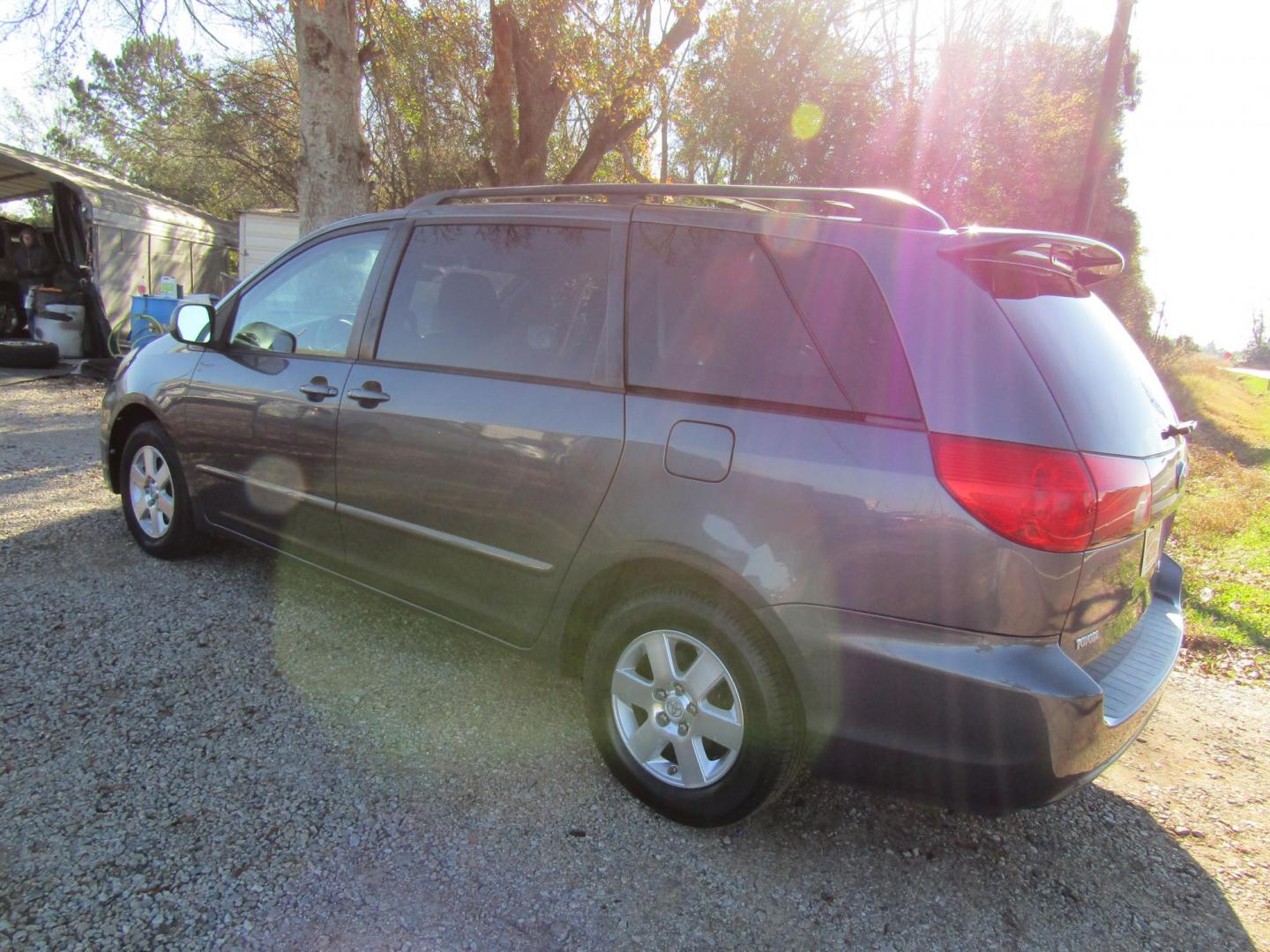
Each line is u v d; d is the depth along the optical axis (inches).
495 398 109.9
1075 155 732.0
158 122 944.3
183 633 136.0
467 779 104.6
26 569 156.6
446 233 124.0
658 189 104.3
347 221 139.3
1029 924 89.0
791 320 90.8
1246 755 130.9
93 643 130.0
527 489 105.6
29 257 533.3
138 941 75.7
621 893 87.7
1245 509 307.0
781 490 85.7
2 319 528.7
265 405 139.1
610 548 98.3
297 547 138.7
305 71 310.0
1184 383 808.3
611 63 461.4
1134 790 118.4
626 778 102.0
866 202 92.2
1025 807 81.0
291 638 137.6
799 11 628.4
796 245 92.4
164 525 164.1
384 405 121.5
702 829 98.2
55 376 426.9
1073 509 77.1
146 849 87.3
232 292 153.6
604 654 102.5
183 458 155.8
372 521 124.6
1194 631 181.6
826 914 87.4
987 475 77.5
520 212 116.8
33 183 582.6
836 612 83.2
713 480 90.1
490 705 122.6
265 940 77.3
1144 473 87.1
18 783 95.9
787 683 88.5
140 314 478.0
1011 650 78.4
